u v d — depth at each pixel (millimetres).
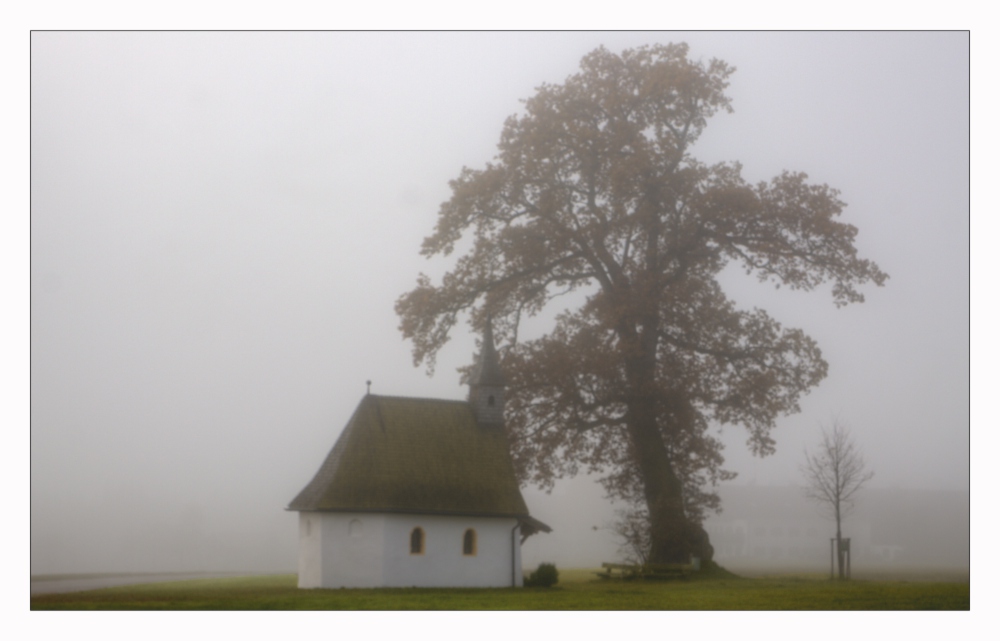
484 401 51156
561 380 56000
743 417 58594
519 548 48312
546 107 59594
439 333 60312
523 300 61188
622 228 58062
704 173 58844
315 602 37062
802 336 57750
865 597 39062
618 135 57625
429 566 46625
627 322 56500
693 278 58688
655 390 55531
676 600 38531
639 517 55125
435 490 47531
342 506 45719
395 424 49094
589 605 36844
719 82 59812
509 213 61344
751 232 57812
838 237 56656
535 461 56219
